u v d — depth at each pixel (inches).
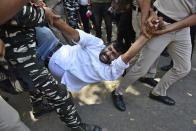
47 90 60.3
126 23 115.3
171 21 74.1
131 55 71.0
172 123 89.3
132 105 98.6
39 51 73.0
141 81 114.0
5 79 56.1
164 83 93.1
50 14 57.6
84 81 76.8
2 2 37.3
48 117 90.9
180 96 104.4
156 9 78.0
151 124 88.7
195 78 117.6
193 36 110.3
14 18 47.1
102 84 111.5
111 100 101.0
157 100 101.1
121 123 89.1
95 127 82.0
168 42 77.9
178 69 84.5
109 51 75.2
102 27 188.9
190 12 71.9
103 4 138.1
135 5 103.0
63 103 66.1
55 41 76.1
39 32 69.7
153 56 80.7
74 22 130.9
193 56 139.3
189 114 93.8
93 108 96.4
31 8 49.7
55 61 74.3
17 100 100.3
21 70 54.2
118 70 74.1
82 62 75.9
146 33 70.5
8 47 51.1
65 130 85.4
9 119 47.8
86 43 74.0
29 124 87.9
